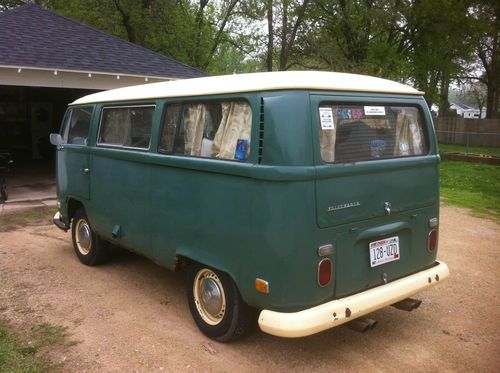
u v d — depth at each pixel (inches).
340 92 135.7
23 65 360.8
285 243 124.1
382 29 907.4
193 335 158.4
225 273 144.7
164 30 864.9
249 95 133.2
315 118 127.3
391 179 145.9
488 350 152.5
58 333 158.7
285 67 968.9
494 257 255.9
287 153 123.2
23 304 183.0
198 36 973.2
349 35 970.7
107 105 199.6
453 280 218.8
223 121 142.6
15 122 624.4
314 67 968.9
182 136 157.2
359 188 136.2
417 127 161.0
